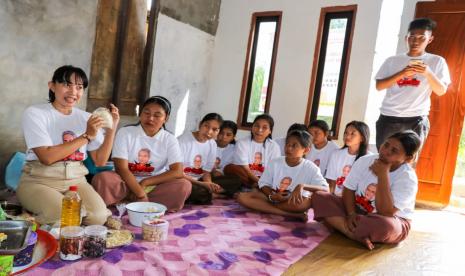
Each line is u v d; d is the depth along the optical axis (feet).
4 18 10.48
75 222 6.82
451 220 12.14
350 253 8.03
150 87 15.99
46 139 7.32
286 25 16.88
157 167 9.89
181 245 7.22
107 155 8.24
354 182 9.16
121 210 8.55
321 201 9.32
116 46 14.60
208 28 18.45
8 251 4.85
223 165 12.85
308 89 16.28
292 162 10.31
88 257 6.17
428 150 13.71
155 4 15.51
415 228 10.75
